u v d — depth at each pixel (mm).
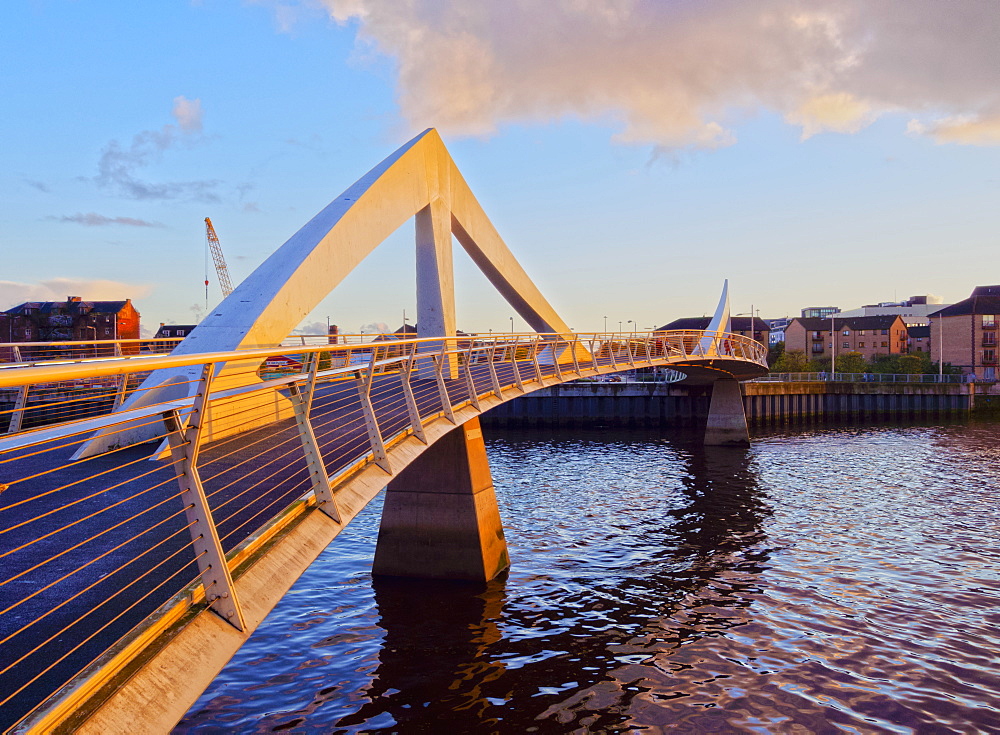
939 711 10195
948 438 48062
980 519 22594
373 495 7352
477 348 14344
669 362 29969
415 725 9680
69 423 3104
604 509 23969
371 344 7578
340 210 14719
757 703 10438
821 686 10969
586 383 56000
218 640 4020
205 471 8305
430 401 15492
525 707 10250
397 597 14922
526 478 30547
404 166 17516
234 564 4703
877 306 132625
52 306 84625
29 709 3361
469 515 16109
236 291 12594
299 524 5695
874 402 66000
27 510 6680
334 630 13008
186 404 4020
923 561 17859
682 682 11086
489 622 13492
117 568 4703
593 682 11062
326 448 9594
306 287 13227
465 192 22031
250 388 4941
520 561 17781
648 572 16875
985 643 12602
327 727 9570
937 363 88688
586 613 14055
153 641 3684
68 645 4000
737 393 44531
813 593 15367
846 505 24875
